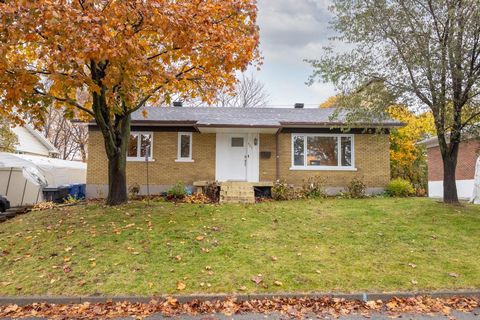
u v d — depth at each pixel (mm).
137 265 6770
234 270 6574
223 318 5008
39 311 5324
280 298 5617
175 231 8695
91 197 15883
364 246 7984
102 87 9656
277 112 18234
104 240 8062
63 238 8289
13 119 9570
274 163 16469
